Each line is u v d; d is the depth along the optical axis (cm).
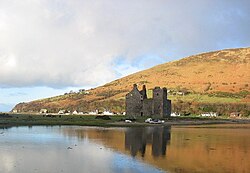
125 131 8719
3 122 10700
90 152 4878
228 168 3809
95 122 12075
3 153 4597
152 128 10150
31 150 4941
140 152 4984
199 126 11925
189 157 4547
